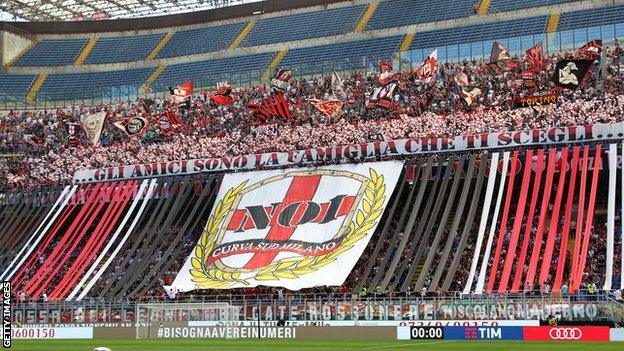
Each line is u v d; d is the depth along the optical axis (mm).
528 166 49719
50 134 76688
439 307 41125
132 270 55281
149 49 97812
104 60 97500
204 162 59531
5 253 61688
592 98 58000
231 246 53531
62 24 102312
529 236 46938
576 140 49250
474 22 80812
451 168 51688
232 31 95688
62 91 90438
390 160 54125
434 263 51219
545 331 38688
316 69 78562
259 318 43469
